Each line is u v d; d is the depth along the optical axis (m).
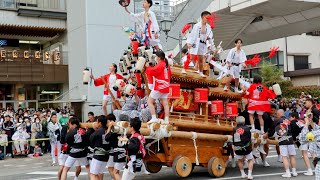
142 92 12.05
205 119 12.51
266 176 12.16
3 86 30.69
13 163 18.98
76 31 28.56
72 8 29.12
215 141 12.52
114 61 27.81
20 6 29.00
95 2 27.47
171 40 25.16
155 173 13.41
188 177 12.30
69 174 13.67
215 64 13.35
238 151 11.75
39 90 31.69
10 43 32.72
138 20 12.24
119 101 12.63
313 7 22.92
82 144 10.39
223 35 26.02
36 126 21.81
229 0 22.41
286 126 12.01
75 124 10.42
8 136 21.34
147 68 10.81
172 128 10.91
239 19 24.45
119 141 9.55
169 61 12.02
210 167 12.06
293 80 40.19
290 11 23.70
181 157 11.38
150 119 11.21
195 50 12.45
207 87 12.87
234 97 13.59
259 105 13.03
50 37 32.47
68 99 29.12
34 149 21.73
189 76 12.06
